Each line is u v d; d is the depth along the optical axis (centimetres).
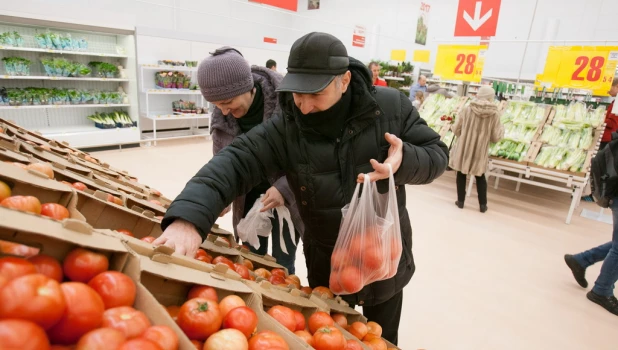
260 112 178
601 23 842
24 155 118
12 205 71
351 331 114
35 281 48
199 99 787
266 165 130
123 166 517
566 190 447
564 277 318
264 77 176
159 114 736
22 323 43
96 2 871
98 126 611
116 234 76
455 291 287
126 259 67
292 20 1427
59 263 61
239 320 73
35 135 168
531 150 479
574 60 446
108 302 58
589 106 516
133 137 622
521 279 311
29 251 61
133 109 639
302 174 126
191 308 70
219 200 113
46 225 59
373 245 114
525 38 948
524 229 419
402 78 978
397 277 143
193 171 514
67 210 87
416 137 130
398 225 119
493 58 999
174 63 680
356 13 1270
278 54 873
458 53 524
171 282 77
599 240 400
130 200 131
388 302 155
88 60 602
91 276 61
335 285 121
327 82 100
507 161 489
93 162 176
